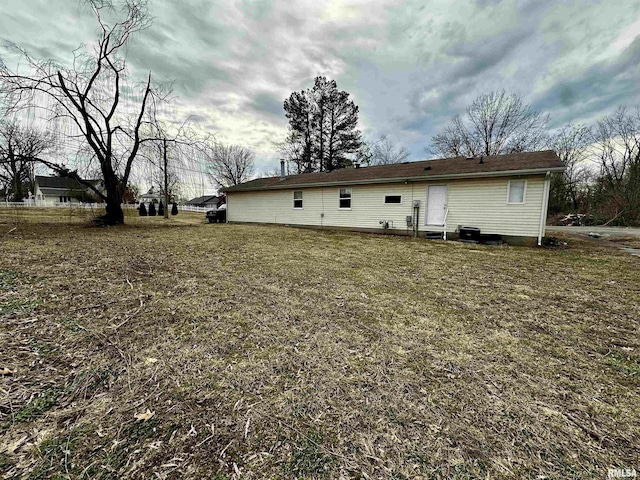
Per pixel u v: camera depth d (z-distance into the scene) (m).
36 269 4.72
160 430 1.71
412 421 1.83
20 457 1.49
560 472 1.50
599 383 2.28
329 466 1.51
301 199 14.68
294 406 1.95
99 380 2.15
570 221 20.88
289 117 25.86
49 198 32.66
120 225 13.32
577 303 4.05
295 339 2.90
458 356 2.64
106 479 1.39
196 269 5.41
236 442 1.65
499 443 1.68
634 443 1.70
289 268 5.75
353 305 3.86
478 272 5.70
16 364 2.28
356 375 2.32
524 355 2.68
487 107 23.36
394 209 11.92
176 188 17.02
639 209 18.66
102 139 12.57
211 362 2.45
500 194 9.67
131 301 3.70
